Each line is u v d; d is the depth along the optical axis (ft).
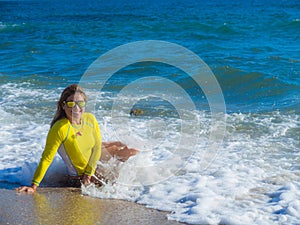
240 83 37.32
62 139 16.57
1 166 19.12
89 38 71.72
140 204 15.62
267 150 21.15
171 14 117.91
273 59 47.21
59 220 14.28
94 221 14.25
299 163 19.44
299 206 14.94
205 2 201.87
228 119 26.35
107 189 16.72
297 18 90.38
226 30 75.46
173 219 14.40
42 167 16.79
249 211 14.76
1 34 79.87
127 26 86.38
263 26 78.48
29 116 27.32
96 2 254.27
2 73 42.60
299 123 25.32
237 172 18.38
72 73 42.70
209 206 15.17
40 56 54.49
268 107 29.37
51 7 192.65
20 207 15.29
